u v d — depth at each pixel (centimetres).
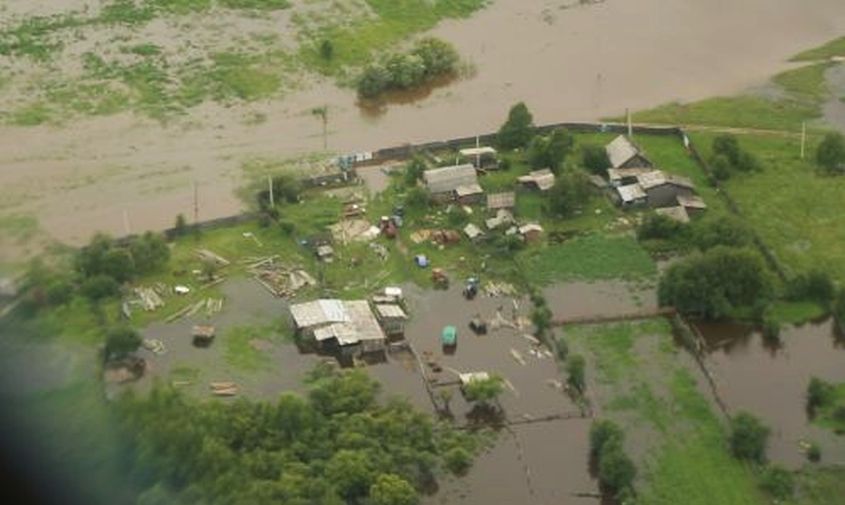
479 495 8069
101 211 10881
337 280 10038
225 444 7888
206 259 10206
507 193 10919
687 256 10169
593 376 9144
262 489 7462
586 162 11450
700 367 9262
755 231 10669
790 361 9388
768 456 8419
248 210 10925
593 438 8331
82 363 8706
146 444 7569
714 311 9638
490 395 8694
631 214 10956
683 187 11044
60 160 11588
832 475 8256
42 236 10400
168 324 9481
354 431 8162
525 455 8419
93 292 9569
